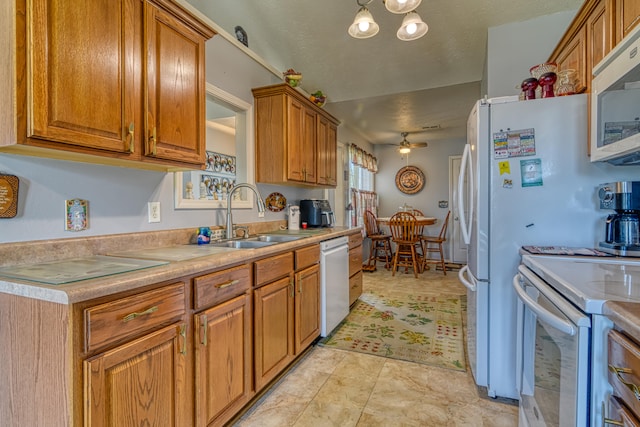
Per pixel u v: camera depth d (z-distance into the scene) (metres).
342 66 3.23
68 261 1.32
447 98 3.88
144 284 1.10
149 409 1.13
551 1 2.28
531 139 1.71
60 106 1.09
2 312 1.04
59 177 1.38
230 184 4.50
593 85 1.53
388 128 5.33
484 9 2.39
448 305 3.54
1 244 1.20
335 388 1.93
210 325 1.40
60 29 1.09
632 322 0.68
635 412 0.69
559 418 0.99
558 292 1.06
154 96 1.45
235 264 1.57
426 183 6.37
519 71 2.48
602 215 1.63
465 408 1.73
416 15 1.88
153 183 1.81
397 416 1.67
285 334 2.03
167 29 1.51
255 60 2.70
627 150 1.26
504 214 1.76
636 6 1.24
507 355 1.77
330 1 2.47
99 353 0.98
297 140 2.77
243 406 1.66
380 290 4.16
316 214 3.37
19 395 1.02
